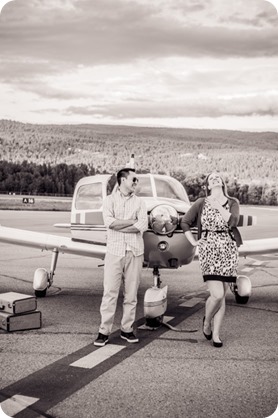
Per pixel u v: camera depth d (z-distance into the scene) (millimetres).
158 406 2711
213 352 3637
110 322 3785
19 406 2693
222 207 3697
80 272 7500
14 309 4078
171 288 6234
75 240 5293
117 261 3766
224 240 3693
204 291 6031
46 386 2963
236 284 5305
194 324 4461
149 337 4016
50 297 5508
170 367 3309
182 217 4066
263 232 15594
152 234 4395
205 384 3023
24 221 19953
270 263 8945
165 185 4969
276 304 5328
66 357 3475
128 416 2588
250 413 2637
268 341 3926
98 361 3408
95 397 2818
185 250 4488
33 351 3600
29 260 8844
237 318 4684
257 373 3215
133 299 3873
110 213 3820
